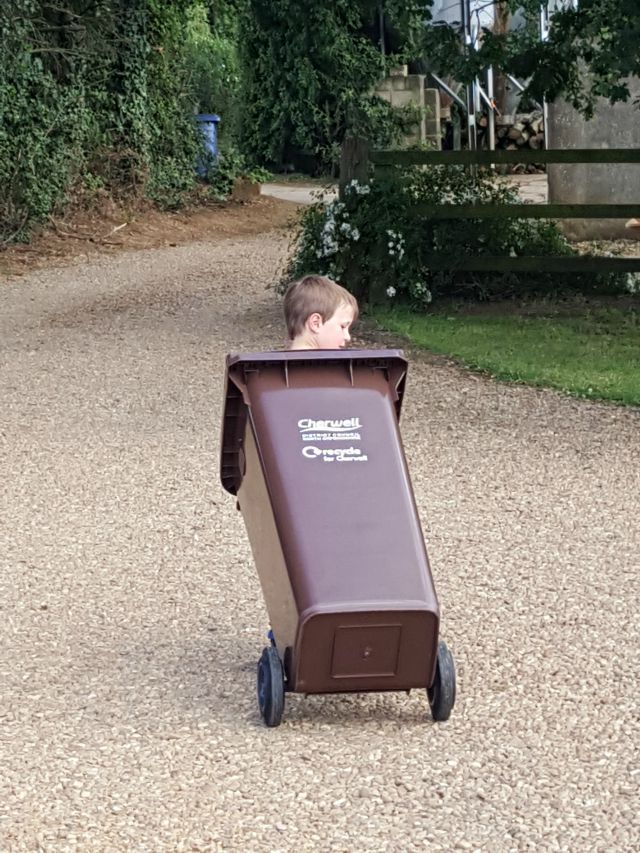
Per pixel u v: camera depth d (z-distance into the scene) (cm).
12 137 1947
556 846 381
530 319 1304
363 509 447
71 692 492
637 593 594
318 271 1362
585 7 1268
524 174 2847
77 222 2081
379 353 468
